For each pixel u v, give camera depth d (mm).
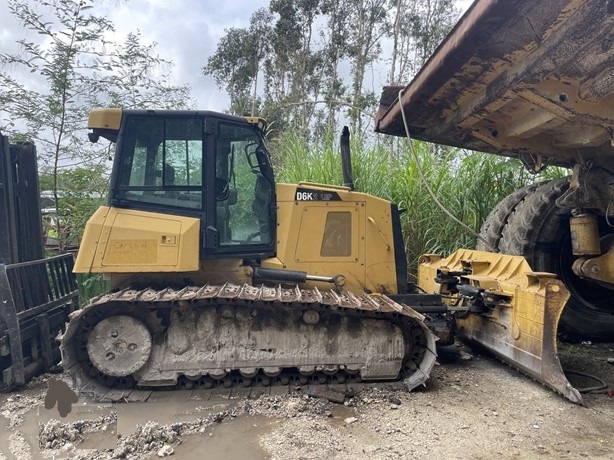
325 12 22172
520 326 4207
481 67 3590
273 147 9016
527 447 3121
